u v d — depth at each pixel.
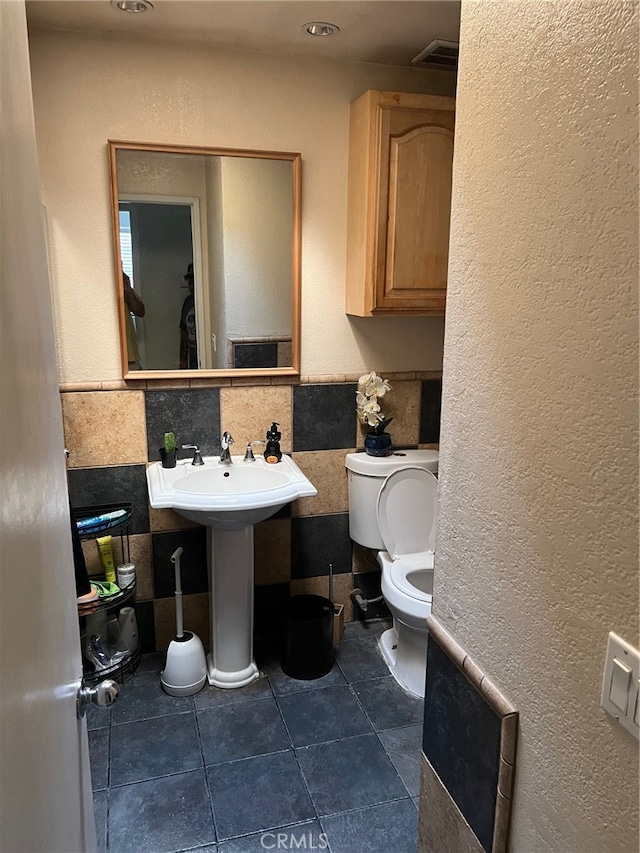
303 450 2.71
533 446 0.84
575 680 0.79
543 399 0.81
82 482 2.46
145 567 2.60
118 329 2.38
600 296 0.70
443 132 2.33
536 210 0.80
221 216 2.39
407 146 2.31
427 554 2.67
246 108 2.35
